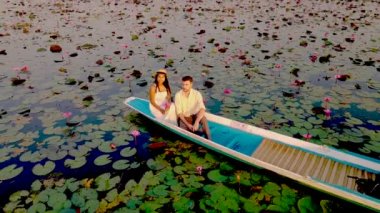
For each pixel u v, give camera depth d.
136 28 12.18
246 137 4.48
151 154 4.25
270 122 4.99
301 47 9.26
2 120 5.12
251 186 3.58
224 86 6.46
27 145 4.42
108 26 12.60
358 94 5.94
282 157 3.98
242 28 11.83
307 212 3.11
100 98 5.97
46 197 3.43
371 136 4.53
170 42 10.05
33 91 6.32
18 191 3.53
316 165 3.78
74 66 7.83
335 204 3.22
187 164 4.02
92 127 4.92
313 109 5.20
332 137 4.52
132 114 5.36
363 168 3.66
